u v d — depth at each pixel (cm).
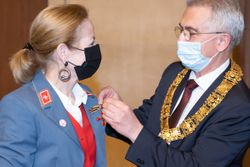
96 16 342
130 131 157
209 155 151
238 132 153
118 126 157
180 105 175
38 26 152
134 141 156
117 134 183
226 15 162
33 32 154
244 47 309
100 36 344
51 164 149
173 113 176
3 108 148
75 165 154
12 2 346
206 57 167
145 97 344
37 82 157
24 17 346
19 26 348
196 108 167
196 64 170
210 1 165
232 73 169
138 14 337
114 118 156
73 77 162
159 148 155
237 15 164
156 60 339
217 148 152
